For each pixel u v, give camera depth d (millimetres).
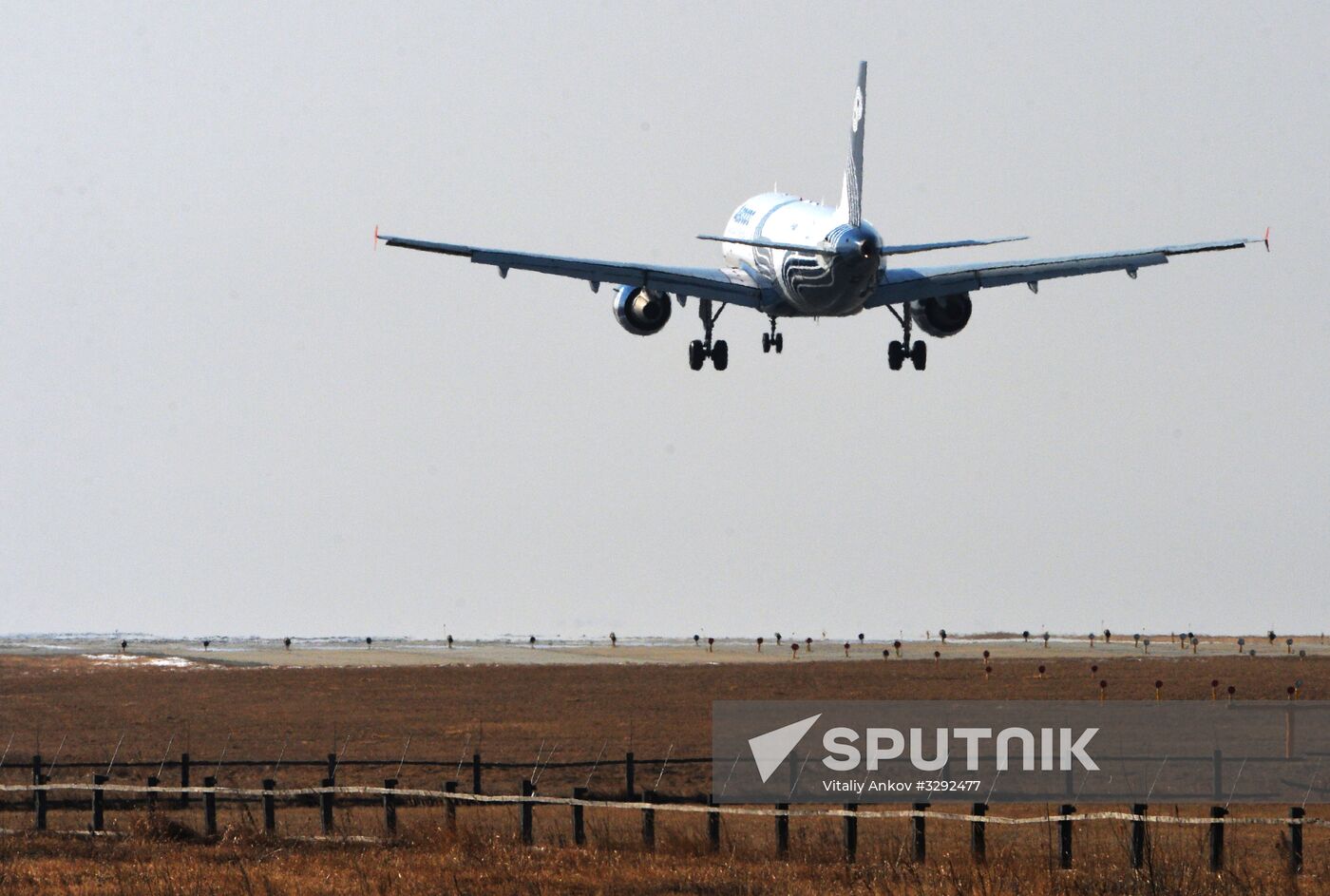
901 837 134250
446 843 123875
